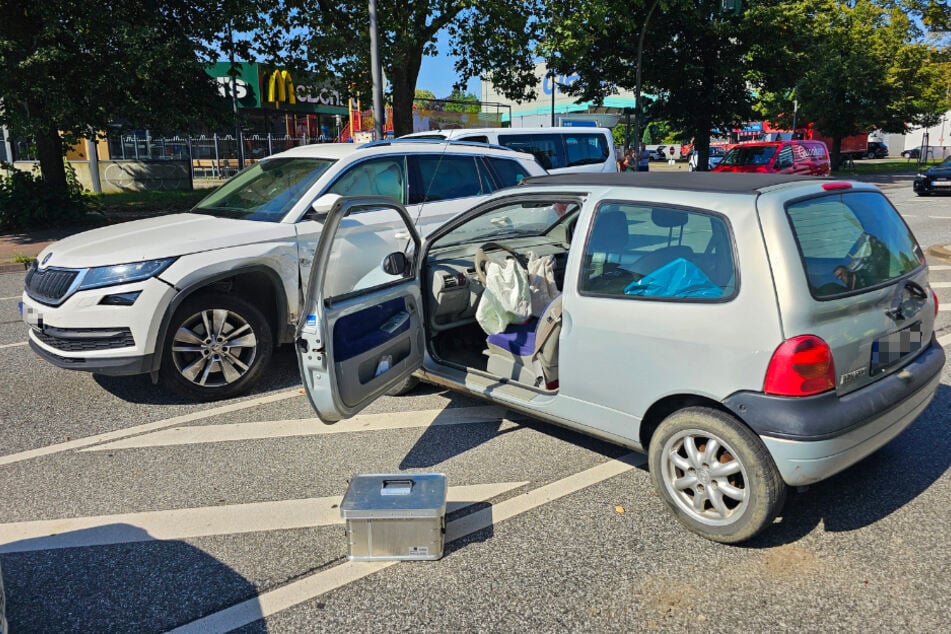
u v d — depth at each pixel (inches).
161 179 971.3
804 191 134.3
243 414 202.2
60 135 652.7
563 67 1057.5
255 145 1229.1
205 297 205.3
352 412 150.9
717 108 1040.2
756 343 121.6
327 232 141.0
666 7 861.8
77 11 554.3
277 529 140.3
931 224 589.3
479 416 197.2
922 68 1434.5
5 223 607.2
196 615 114.4
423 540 127.5
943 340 260.4
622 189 148.4
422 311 181.3
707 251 131.0
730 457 128.6
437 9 715.4
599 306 144.6
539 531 137.6
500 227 220.5
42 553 132.8
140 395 219.1
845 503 145.6
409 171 252.8
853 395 125.9
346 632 109.6
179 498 153.3
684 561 126.5
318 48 700.0
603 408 147.3
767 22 957.8
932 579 120.0
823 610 112.6
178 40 597.0
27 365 250.5
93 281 191.3
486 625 110.7
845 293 127.3
